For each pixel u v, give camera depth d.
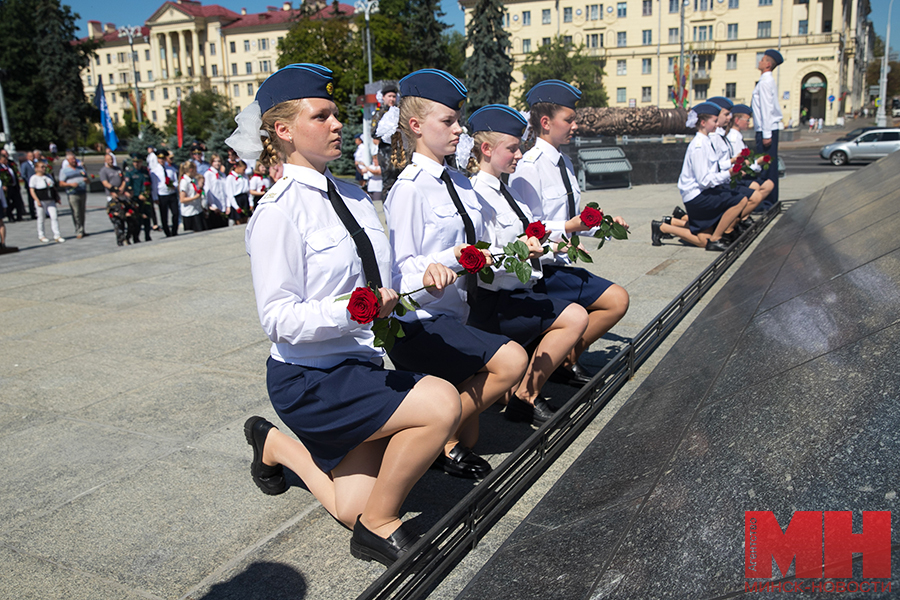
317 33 48.69
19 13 56.56
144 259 8.38
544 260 3.53
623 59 62.12
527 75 55.62
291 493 2.75
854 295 2.77
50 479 2.90
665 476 1.93
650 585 1.47
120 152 62.88
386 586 1.94
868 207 4.73
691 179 7.47
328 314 1.98
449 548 2.16
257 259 2.05
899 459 1.48
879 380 1.85
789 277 3.85
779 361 2.43
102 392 3.94
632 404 2.89
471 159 3.24
